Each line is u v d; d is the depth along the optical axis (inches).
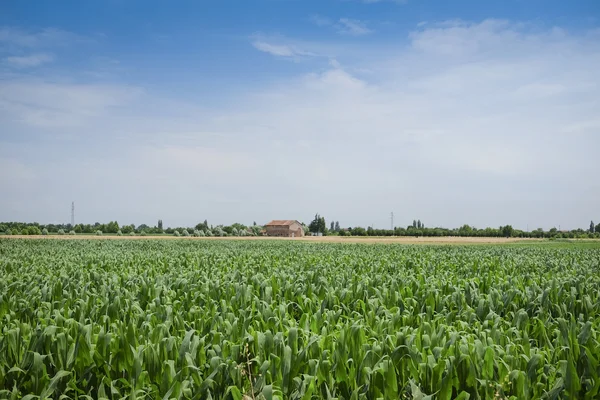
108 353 225.5
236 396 180.4
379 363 192.9
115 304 316.5
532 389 185.8
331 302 384.8
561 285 417.4
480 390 186.4
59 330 264.7
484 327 303.6
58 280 472.4
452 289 427.8
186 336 217.0
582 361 204.4
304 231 7214.6
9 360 230.7
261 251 1294.3
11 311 329.1
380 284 484.4
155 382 208.4
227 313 298.7
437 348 205.3
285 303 386.0
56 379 195.0
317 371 200.1
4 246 1715.1
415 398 168.7
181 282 473.1
